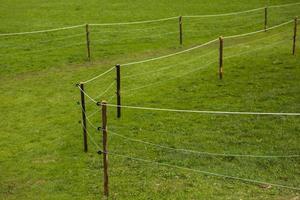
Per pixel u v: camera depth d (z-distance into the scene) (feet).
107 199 43.01
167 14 133.39
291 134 54.49
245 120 59.06
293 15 127.65
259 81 73.26
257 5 142.61
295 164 47.91
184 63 86.89
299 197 42.09
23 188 45.96
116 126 59.67
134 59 92.38
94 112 65.46
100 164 50.03
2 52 99.45
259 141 53.16
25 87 78.02
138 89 74.08
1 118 64.80
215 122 59.16
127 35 112.37
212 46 99.71
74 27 118.11
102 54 97.09
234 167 47.93
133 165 49.39
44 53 98.68
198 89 71.87
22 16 132.46
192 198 42.57
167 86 74.54
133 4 145.79
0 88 77.87
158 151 52.26
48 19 128.57
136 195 43.50
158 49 99.86
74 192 44.62
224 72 79.15
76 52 98.94
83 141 56.24
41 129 60.59
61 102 70.38
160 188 44.55
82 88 52.26
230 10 137.49
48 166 50.24
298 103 63.21
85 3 147.43
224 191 43.57
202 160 49.70
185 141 54.19
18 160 52.01
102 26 120.78
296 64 81.10
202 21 125.49
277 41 99.30
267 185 44.34
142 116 62.64
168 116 62.03
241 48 95.20
